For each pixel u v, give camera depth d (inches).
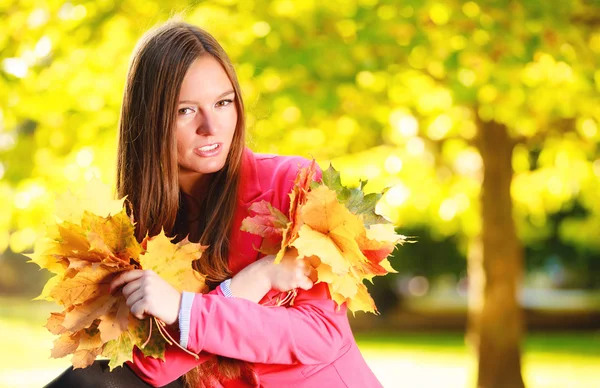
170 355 96.0
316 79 296.0
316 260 98.7
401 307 1025.5
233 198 105.6
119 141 108.0
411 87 340.5
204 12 295.7
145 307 91.5
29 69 303.1
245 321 94.9
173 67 101.0
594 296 1175.6
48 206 326.3
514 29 291.4
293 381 102.5
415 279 1272.1
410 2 289.1
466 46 287.4
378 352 745.6
